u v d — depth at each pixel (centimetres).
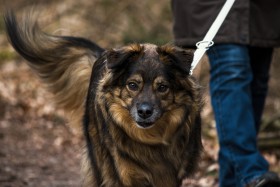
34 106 984
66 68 538
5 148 774
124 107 420
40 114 958
